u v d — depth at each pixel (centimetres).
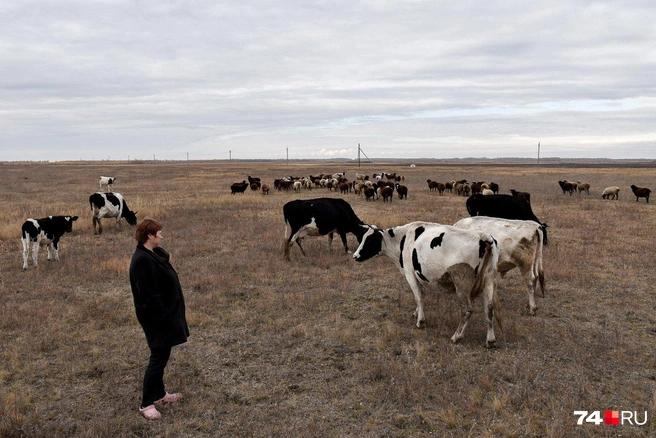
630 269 1016
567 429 440
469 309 630
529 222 756
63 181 4678
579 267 1038
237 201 2494
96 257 1165
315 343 659
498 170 7475
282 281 961
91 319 741
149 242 462
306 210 1116
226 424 464
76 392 526
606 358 596
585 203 2342
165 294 468
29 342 649
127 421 464
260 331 703
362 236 795
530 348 628
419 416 470
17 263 1116
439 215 1855
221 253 1228
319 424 455
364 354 622
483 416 466
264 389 531
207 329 712
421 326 704
